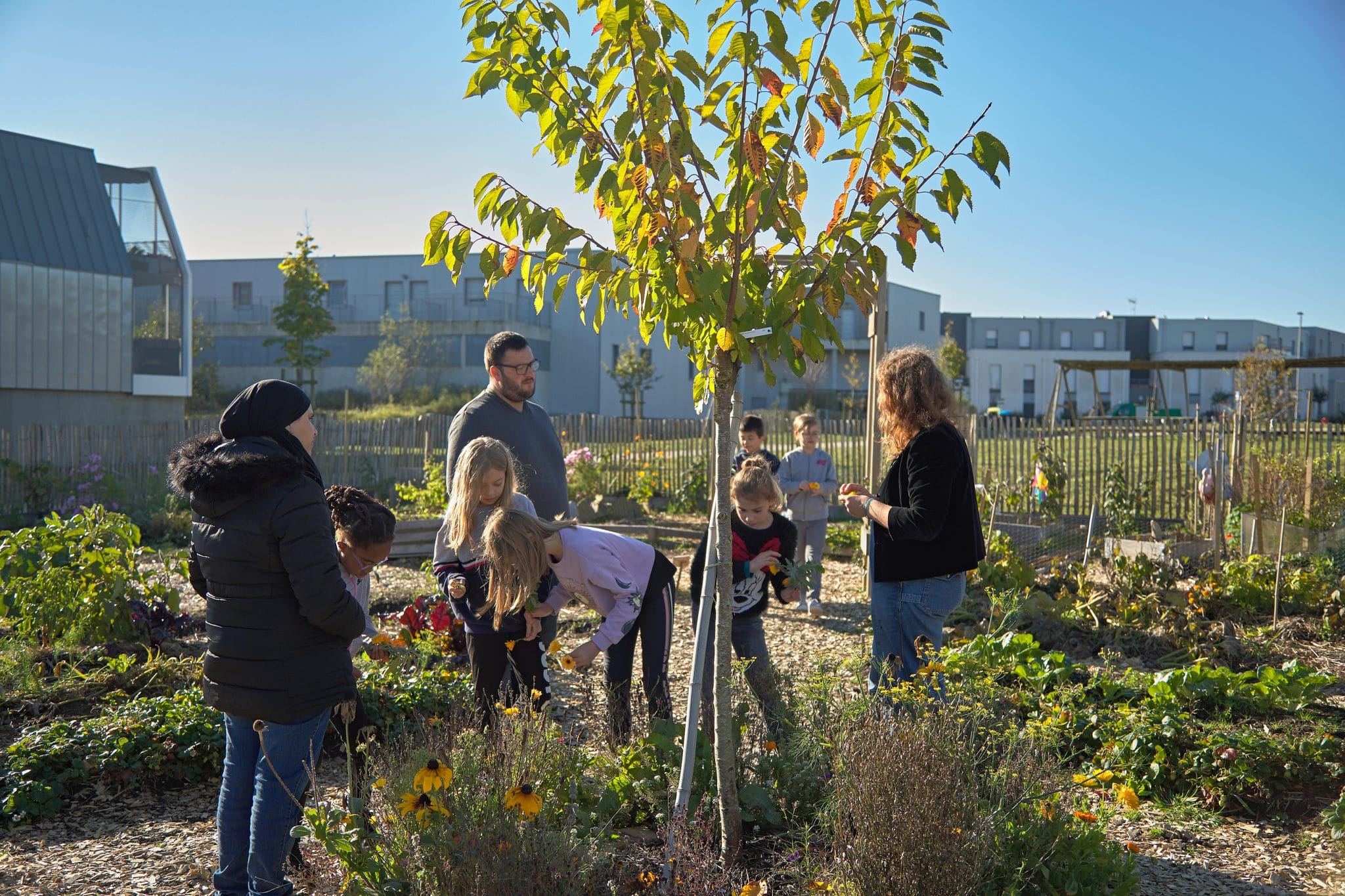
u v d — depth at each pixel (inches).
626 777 135.0
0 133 796.0
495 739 121.8
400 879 102.0
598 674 223.9
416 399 1642.5
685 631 272.5
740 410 128.6
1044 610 271.9
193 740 164.6
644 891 107.4
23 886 124.7
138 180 890.1
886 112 111.1
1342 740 163.0
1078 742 172.7
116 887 124.6
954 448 142.7
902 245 111.0
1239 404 418.9
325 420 649.0
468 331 1797.5
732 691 164.9
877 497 152.8
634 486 598.2
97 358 816.9
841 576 370.0
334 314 1883.6
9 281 759.1
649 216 106.7
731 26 105.3
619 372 1710.1
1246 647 240.5
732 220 107.6
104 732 164.2
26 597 219.1
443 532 156.1
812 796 129.0
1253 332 2593.5
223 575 105.6
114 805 155.0
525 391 181.0
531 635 151.3
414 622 235.5
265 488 103.8
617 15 100.7
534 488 180.7
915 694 130.0
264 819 107.7
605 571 152.1
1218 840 140.3
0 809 146.6
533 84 105.1
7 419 766.5
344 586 107.8
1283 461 411.2
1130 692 186.1
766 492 162.2
